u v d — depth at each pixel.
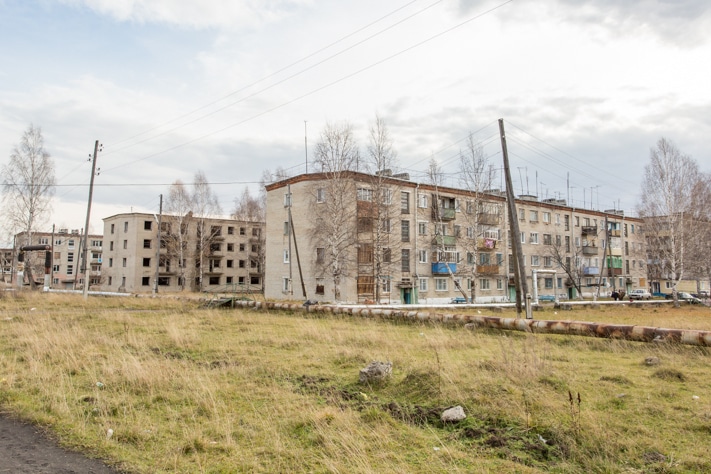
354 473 4.19
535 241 56.31
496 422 5.56
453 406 6.13
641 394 6.69
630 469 4.30
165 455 4.66
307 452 4.75
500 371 7.73
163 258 63.53
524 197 56.41
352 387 7.30
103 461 4.52
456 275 45.66
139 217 62.66
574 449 4.69
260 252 66.88
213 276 66.62
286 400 6.54
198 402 6.36
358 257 38.81
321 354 10.09
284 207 44.56
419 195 45.75
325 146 35.62
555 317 23.77
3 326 14.38
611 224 68.25
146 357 9.50
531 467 4.38
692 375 7.99
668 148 39.56
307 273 41.59
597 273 62.56
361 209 37.00
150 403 6.38
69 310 21.75
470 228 47.41
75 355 9.45
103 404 6.20
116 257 64.94
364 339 12.19
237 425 5.57
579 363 9.27
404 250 43.78
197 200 59.12
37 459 4.54
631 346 11.32
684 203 38.72
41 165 42.03
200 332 13.97
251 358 9.58
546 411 5.75
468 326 15.48
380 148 36.94
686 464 4.35
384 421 5.65
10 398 6.55
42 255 83.81
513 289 53.88
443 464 4.43
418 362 8.96
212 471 4.32
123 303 26.41
